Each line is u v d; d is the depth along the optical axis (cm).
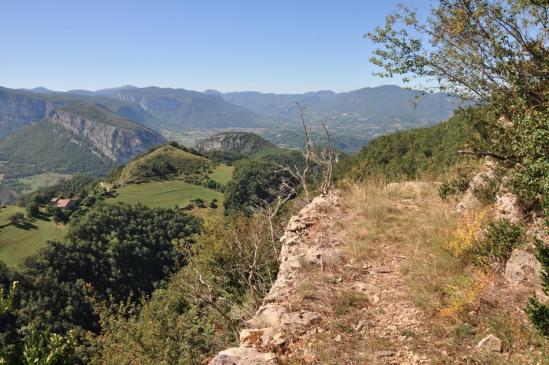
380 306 477
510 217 589
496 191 657
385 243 654
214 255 1256
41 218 10500
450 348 382
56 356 540
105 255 6812
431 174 1096
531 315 358
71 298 5650
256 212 1394
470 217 636
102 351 1345
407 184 984
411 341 402
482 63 637
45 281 5775
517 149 538
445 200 805
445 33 686
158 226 8212
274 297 536
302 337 433
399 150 3275
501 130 623
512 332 388
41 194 12325
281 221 1276
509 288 465
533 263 467
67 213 10700
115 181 14388
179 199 11462
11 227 9675
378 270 570
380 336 417
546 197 486
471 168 847
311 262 618
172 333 1184
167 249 7725
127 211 8419
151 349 1193
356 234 687
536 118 495
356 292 510
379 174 1112
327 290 526
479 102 679
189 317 1230
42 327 4825
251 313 750
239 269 1133
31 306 5212
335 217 801
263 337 443
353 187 970
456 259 544
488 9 628
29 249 8731
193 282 1349
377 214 753
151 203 11081
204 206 10444
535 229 510
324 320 459
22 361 534
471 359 362
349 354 392
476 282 475
